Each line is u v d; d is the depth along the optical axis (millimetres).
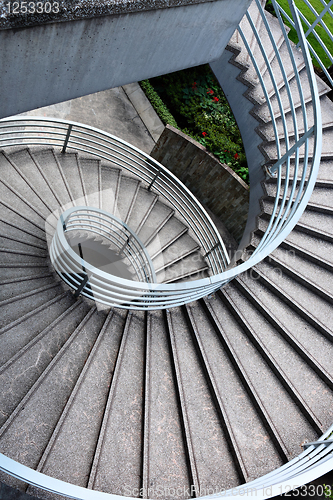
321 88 6355
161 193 6922
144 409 4141
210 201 8406
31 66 2367
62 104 8062
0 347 4266
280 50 6379
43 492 3295
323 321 4848
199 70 8656
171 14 2877
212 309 4961
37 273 5125
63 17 2189
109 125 8281
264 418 4184
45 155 6488
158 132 8609
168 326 4852
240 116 6297
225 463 3938
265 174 5816
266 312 4832
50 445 3662
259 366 4586
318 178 5684
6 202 5480
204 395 4371
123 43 2766
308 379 4496
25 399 3867
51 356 4336
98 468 3688
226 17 3465
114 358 4512
